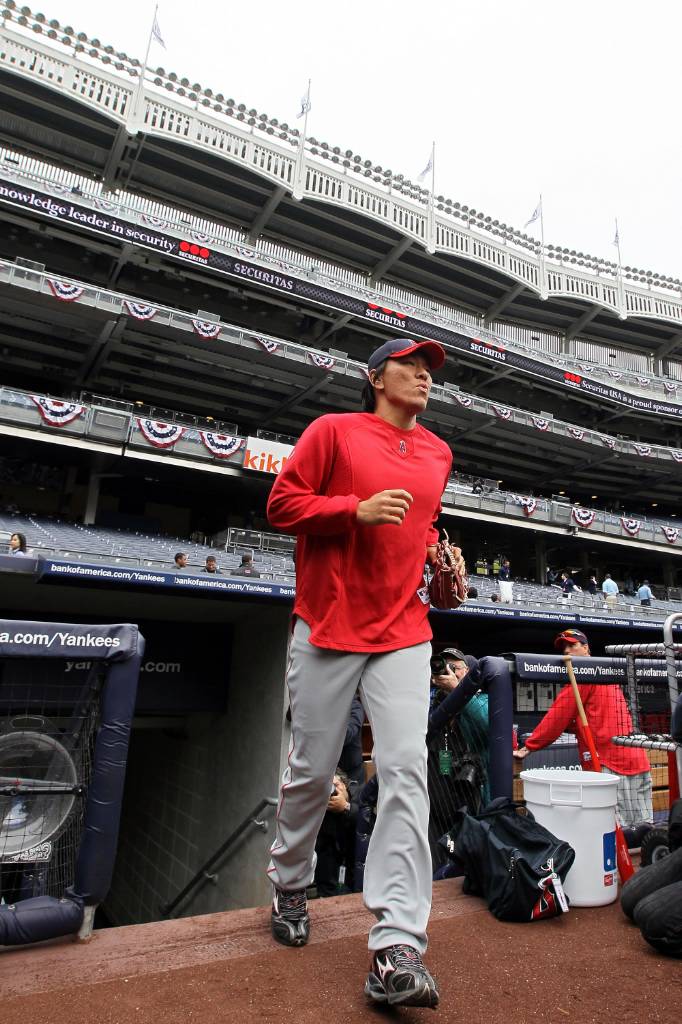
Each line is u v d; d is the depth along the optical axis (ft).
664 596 97.14
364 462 6.41
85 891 6.71
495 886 7.82
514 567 95.40
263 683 28.84
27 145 76.38
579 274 109.19
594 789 8.53
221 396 83.35
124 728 7.29
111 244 71.15
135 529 71.82
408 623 6.31
